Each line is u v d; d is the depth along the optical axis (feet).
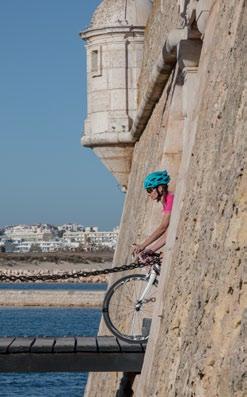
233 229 25.73
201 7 40.57
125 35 98.37
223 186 28.12
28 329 252.42
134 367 42.47
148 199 64.39
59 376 153.89
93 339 44.86
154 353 36.81
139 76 96.27
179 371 29.99
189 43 45.93
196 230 32.04
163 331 35.83
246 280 23.65
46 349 41.98
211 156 31.65
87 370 42.27
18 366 41.78
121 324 48.44
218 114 31.68
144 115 77.30
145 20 98.02
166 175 44.06
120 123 97.81
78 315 307.78
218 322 25.55
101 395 68.03
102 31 98.89
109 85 98.78
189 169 37.27
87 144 100.01
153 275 45.01
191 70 45.96
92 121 99.76
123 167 100.12
